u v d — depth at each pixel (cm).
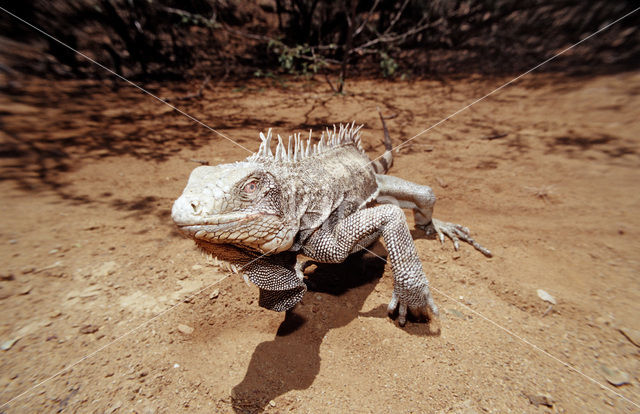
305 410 21
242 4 164
